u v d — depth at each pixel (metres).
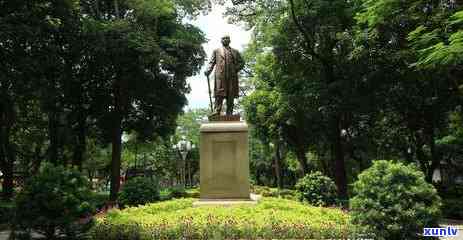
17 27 18.59
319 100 22.02
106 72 27.94
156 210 11.95
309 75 24.88
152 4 27.03
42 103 23.66
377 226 8.29
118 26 25.50
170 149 57.56
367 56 20.08
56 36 23.19
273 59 25.80
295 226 9.30
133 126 31.38
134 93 28.31
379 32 19.19
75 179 8.71
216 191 12.27
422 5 16.95
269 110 31.92
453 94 21.30
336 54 23.36
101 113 29.14
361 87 20.91
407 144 30.77
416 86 21.50
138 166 60.88
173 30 30.56
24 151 32.69
